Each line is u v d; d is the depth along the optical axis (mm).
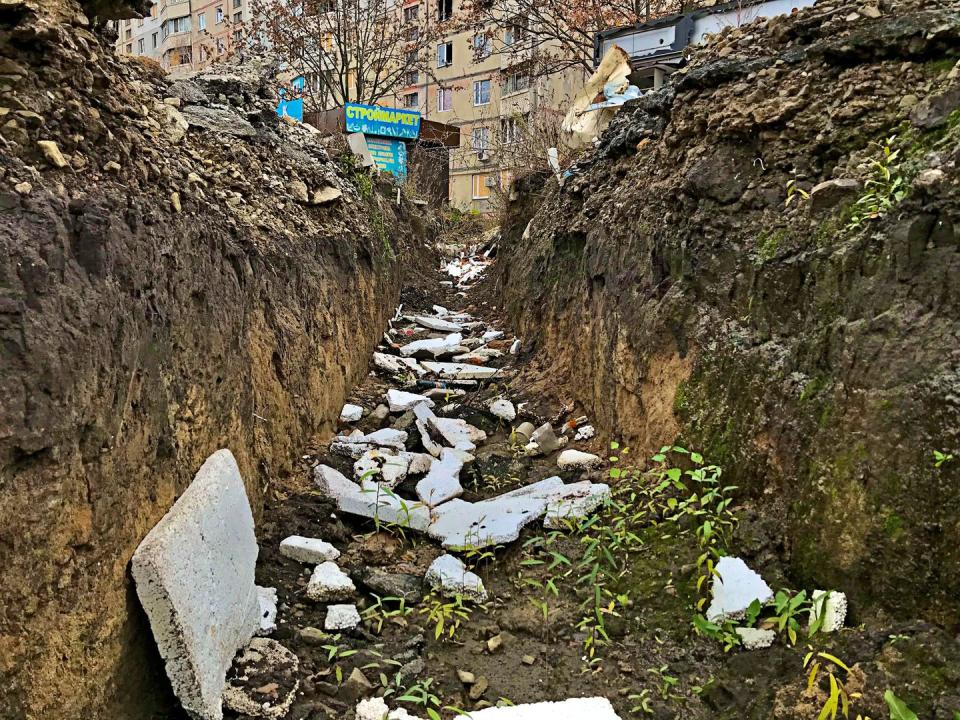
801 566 2518
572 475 4066
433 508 3779
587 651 2600
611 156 5625
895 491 2250
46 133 2125
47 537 1719
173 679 2082
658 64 6777
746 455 2955
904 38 3010
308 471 4020
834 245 2762
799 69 3375
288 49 14500
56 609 1746
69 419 1800
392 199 10359
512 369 6297
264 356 3691
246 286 3547
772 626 2443
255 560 2734
